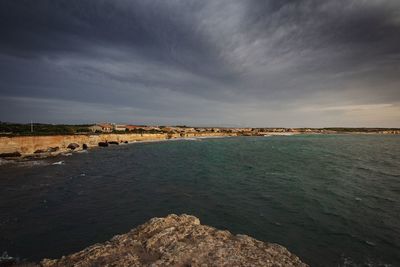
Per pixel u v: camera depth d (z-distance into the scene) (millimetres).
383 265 12422
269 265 6539
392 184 29844
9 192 26984
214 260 6562
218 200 23906
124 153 72250
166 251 6969
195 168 43938
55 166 46031
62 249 14531
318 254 13586
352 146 96438
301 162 50188
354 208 20922
